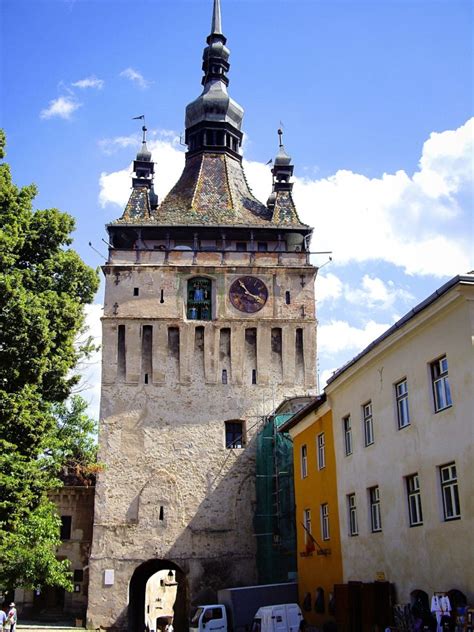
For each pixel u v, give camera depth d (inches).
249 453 2132.1
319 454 1509.6
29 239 1331.2
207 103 2709.2
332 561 1386.6
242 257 2319.1
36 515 1259.2
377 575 1175.6
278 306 2277.3
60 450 1398.9
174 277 2279.8
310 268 2316.7
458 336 957.8
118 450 2106.3
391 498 1135.6
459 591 916.0
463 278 925.2
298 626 1382.9
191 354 2210.9
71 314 1291.8
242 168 2706.7
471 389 922.7
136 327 2219.5
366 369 1253.1
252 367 2219.5
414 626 935.7
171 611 2910.9
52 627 1961.1
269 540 2003.0
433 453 1011.9
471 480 912.3
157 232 2361.0
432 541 1000.2
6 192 1290.6
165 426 2137.1
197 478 2100.1
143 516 2049.7
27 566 1330.0
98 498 2059.5
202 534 2050.9
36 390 1243.8
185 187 2573.8
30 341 1189.1
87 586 2208.4
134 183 2471.7
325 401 1449.3
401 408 1135.0
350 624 1167.0
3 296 1184.2
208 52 2847.0
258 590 1606.8
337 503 1373.0
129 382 2170.3
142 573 2209.6
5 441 1136.8
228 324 2237.9
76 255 1374.3
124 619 1957.4
